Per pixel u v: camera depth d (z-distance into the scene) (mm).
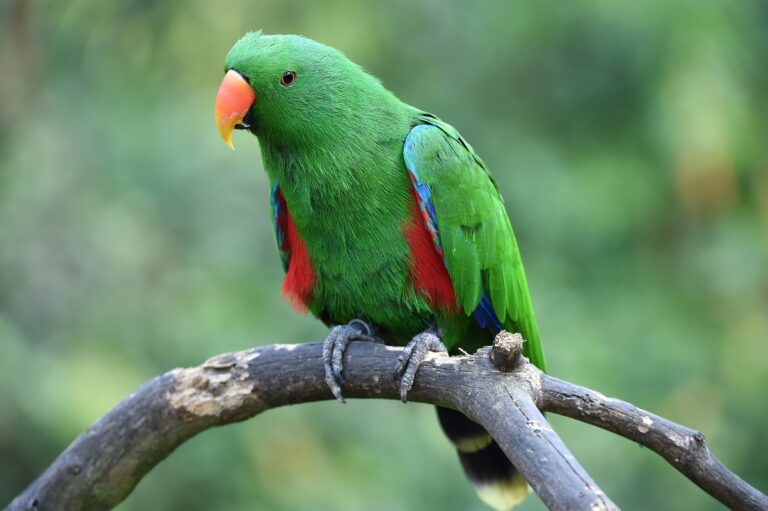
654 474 15539
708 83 15359
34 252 14695
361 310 8961
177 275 15102
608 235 16391
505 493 9438
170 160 15609
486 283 8953
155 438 8000
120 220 15078
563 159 16766
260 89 8398
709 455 6566
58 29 16469
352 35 17328
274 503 13875
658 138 15664
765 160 16578
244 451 13844
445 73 17734
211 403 7906
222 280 15055
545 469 5961
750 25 16812
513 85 17469
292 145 8562
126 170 15492
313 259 8891
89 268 14812
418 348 7578
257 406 7988
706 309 16969
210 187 15570
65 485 8062
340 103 8492
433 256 8680
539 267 16391
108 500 8172
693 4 15844
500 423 6445
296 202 8719
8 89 15156
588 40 16891
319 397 7957
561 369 15508
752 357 16250
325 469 14211
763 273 16719
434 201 8570
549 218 16234
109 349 14156
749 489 6523
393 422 15234
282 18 17094
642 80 16219
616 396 15484
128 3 16234
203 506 13680
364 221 8586
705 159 15375
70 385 13391
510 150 16844
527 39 16875
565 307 16062
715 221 16875
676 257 17109
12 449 13148
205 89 16844
